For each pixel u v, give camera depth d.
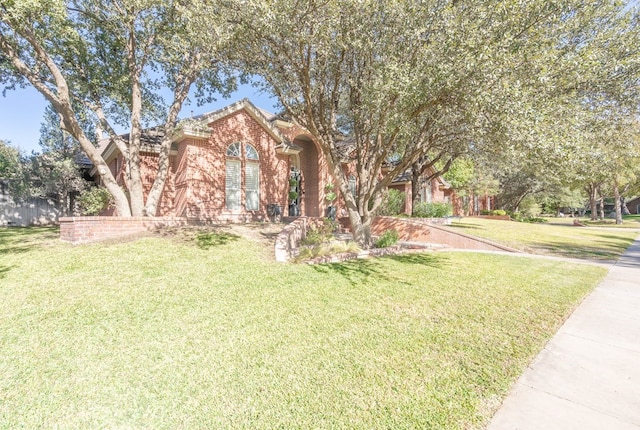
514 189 38.81
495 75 6.35
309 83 9.21
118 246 9.09
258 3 6.69
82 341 4.25
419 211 22.86
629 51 7.84
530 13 6.59
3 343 4.18
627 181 27.25
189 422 2.81
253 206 16.31
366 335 4.50
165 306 5.42
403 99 7.77
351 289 6.61
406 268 8.66
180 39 10.20
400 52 8.20
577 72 6.88
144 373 3.55
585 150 7.29
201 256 8.58
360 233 11.65
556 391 3.27
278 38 7.87
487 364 3.77
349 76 9.94
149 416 2.89
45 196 19.02
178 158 15.10
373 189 11.96
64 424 2.80
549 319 5.21
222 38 7.94
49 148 20.80
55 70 10.08
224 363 3.75
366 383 3.36
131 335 4.43
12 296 5.77
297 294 6.17
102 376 3.49
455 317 5.22
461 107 7.65
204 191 14.40
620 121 9.69
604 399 3.14
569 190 37.78
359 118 10.98
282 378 3.45
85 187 19.14
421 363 3.77
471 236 14.38
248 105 15.83
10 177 18.36
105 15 10.77
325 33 7.48
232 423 2.79
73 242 9.48
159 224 11.53
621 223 31.52
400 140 11.25
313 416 2.86
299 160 20.91
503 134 6.85
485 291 6.70
